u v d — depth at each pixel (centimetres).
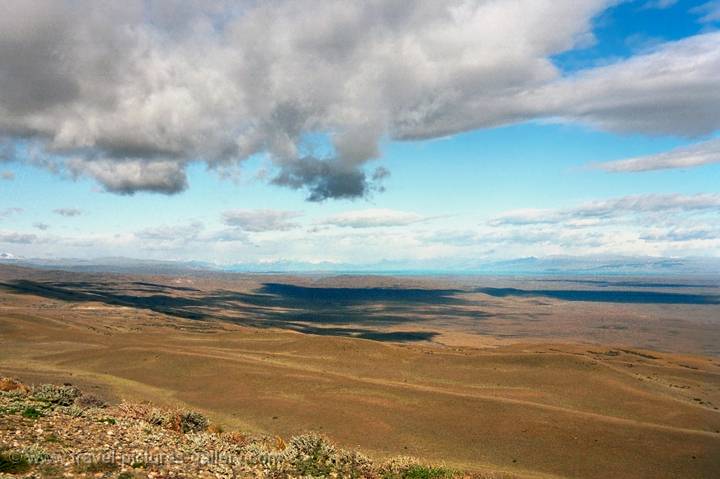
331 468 2089
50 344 14350
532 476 5338
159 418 2714
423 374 12988
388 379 12131
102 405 3072
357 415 7944
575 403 10269
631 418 9350
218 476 1614
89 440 1750
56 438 1700
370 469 2239
